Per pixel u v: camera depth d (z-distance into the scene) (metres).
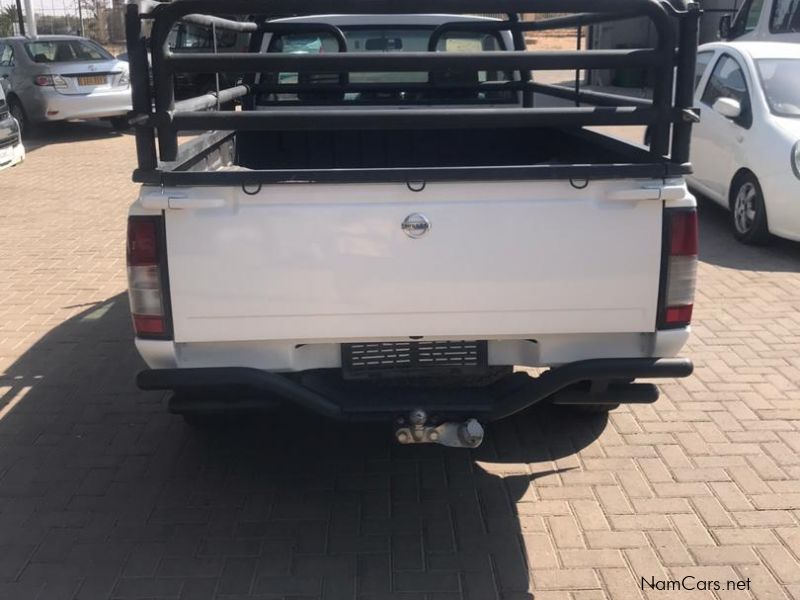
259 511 3.76
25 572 3.35
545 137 5.07
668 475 4.00
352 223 3.08
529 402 3.30
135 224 3.07
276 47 5.68
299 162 5.18
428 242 3.11
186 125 3.10
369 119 3.11
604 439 4.34
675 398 4.79
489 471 4.06
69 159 13.16
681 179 3.14
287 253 3.10
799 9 10.45
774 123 7.62
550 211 3.12
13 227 8.81
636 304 3.22
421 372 3.38
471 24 5.45
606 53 3.11
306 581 3.29
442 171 3.04
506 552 3.46
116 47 25.20
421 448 4.28
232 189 3.05
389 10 2.95
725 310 6.17
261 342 3.24
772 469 4.03
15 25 24.84
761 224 7.59
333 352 3.34
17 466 4.11
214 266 3.11
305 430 4.46
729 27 12.11
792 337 5.66
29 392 4.90
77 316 6.13
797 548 3.45
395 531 3.61
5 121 11.06
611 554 3.43
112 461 4.17
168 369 3.21
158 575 3.33
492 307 3.19
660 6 3.06
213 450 4.27
